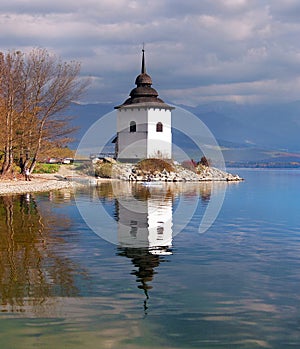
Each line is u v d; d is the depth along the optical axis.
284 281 13.70
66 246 18.59
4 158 58.22
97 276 14.08
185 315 10.91
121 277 13.98
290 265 15.71
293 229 23.84
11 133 56.19
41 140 60.56
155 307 11.42
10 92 56.19
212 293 12.49
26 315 10.89
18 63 57.25
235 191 54.00
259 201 41.16
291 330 10.12
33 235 21.23
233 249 18.38
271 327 10.27
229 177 81.19
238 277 14.09
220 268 15.18
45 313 11.00
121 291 12.60
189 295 12.32
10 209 31.75
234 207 35.53
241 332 10.03
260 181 78.50
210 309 11.30
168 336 9.83
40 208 32.44
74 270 14.74
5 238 20.44
